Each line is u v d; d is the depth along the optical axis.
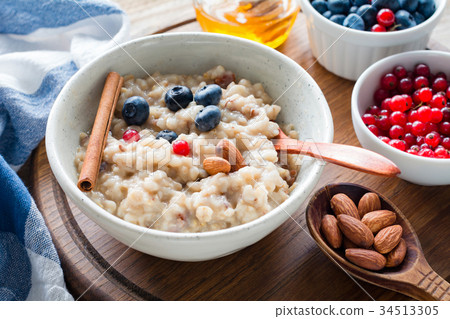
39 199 0.43
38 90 0.47
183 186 0.39
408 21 0.47
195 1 0.51
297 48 0.53
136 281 0.39
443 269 0.39
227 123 0.41
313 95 0.41
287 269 0.39
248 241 0.36
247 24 0.49
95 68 0.42
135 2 0.59
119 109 0.42
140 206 0.37
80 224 0.41
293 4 0.51
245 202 0.37
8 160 0.46
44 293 0.39
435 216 0.41
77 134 0.41
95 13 0.50
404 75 0.45
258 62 0.44
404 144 0.42
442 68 0.46
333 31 0.47
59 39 0.52
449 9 0.57
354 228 0.37
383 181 0.43
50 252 0.39
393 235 0.37
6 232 0.42
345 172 0.44
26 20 0.51
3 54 0.52
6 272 0.40
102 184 0.39
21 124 0.45
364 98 0.46
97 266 0.39
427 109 0.43
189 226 0.37
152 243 0.35
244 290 0.38
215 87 0.41
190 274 0.39
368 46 0.47
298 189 0.37
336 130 0.46
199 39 0.44
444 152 0.41
